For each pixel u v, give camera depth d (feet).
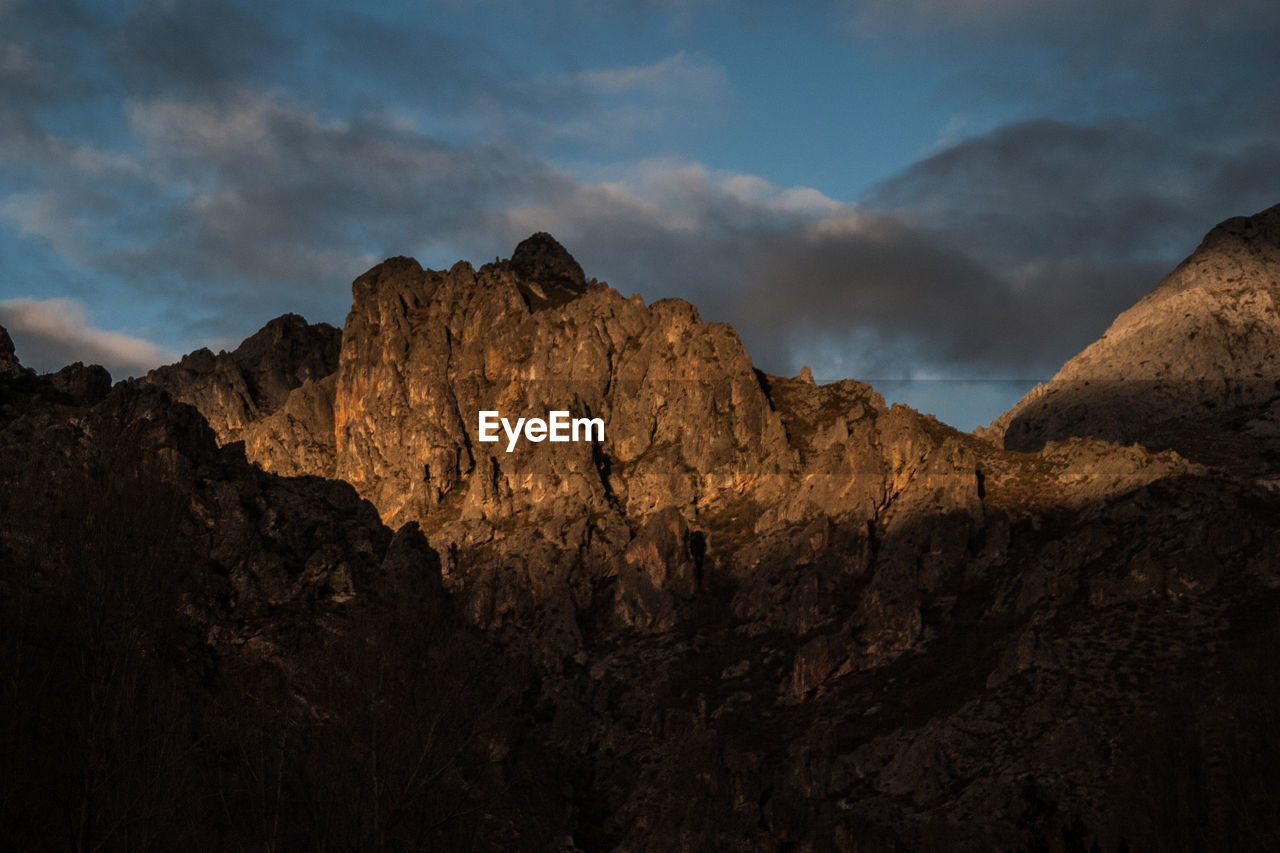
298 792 224.74
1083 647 375.86
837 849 325.83
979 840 307.78
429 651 262.67
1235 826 265.95
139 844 202.69
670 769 388.78
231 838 213.05
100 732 209.15
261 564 330.95
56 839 200.03
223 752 230.48
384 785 224.74
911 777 349.61
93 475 267.59
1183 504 440.04
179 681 237.66
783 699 425.69
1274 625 350.23
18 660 211.00
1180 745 295.07
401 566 351.46
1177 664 355.97
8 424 338.13
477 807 240.94
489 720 272.31
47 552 238.89
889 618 439.63
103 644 226.79
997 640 418.51
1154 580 392.88
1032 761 332.80
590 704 444.55
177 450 352.69
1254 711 293.02
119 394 359.66
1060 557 435.12
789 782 368.07
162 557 247.70
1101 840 289.33
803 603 466.70
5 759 200.23
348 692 243.19
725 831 346.54
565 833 359.05
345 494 392.06
